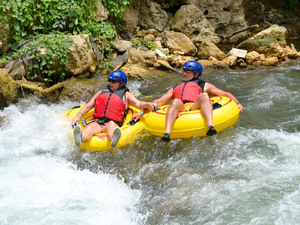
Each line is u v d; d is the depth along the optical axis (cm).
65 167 441
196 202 369
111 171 439
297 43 1135
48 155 471
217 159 442
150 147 478
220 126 494
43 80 719
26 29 774
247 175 403
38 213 352
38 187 396
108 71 820
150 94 714
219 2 1109
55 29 796
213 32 1046
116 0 924
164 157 463
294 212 337
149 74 822
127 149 473
